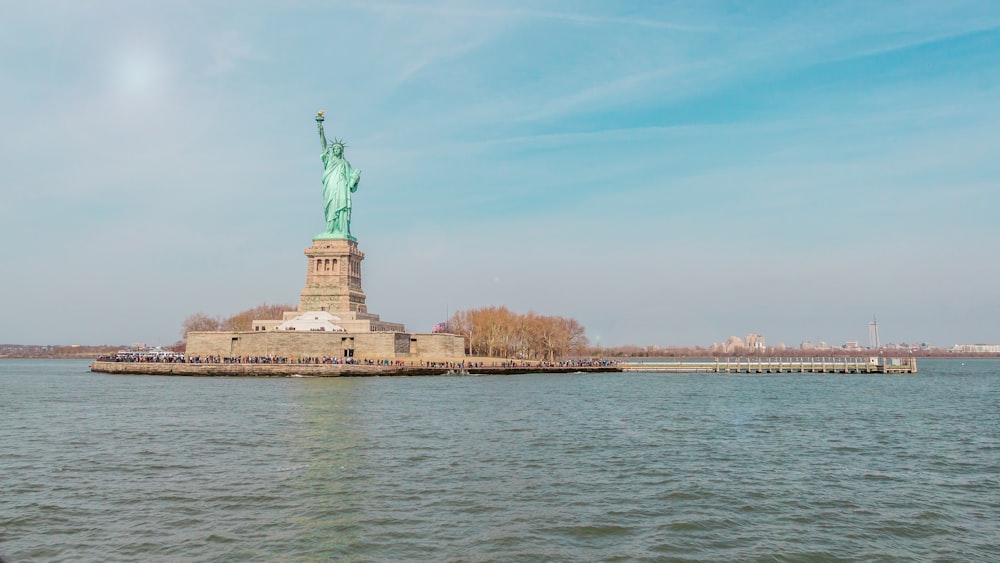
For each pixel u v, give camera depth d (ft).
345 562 102.27
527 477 155.22
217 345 615.98
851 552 108.99
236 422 242.99
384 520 121.70
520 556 105.40
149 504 131.03
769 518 126.00
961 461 179.32
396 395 361.51
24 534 113.70
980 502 137.49
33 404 312.91
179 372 546.26
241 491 140.56
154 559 103.04
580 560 104.17
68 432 219.41
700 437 217.15
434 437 210.59
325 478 152.25
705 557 106.22
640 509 130.41
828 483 152.66
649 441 208.03
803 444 205.16
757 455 185.68
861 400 365.20
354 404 309.22
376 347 591.37
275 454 180.14
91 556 104.12
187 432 218.59
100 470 160.25
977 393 426.92
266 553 105.70
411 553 106.11
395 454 180.96
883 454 188.96
